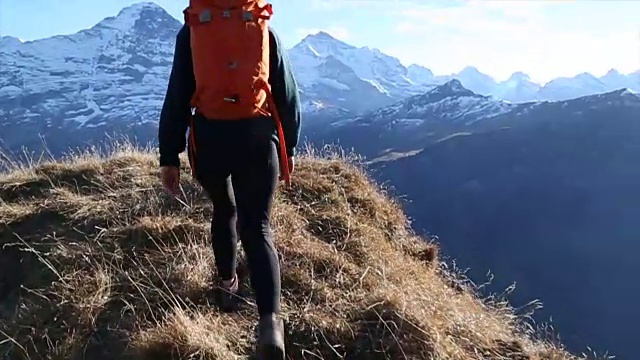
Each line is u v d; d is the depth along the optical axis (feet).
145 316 14.32
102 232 17.29
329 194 20.48
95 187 20.27
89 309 14.46
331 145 25.23
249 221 11.89
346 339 13.96
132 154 22.54
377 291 15.28
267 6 12.05
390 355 13.71
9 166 22.22
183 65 12.10
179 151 12.66
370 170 23.97
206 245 16.93
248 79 11.57
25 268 16.39
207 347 13.05
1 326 14.58
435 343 13.91
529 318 17.70
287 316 14.21
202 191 19.70
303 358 13.55
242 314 14.53
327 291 15.28
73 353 13.61
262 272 11.53
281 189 20.26
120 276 15.55
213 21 11.55
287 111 12.44
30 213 18.43
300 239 17.44
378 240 18.93
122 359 13.30
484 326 15.56
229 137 11.70
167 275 15.44
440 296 16.44
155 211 18.57
